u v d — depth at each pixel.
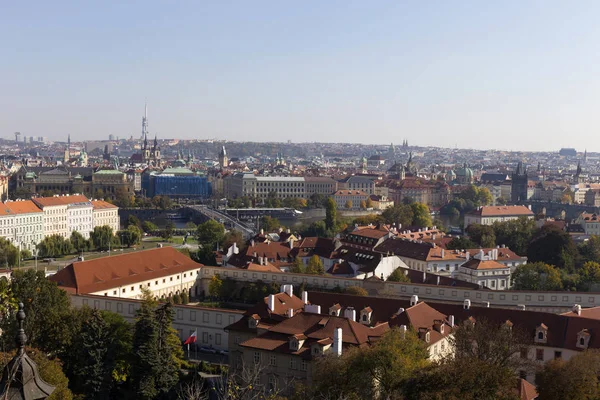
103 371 155.25
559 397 120.44
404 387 111.25
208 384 162.00
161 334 160.25
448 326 173.25
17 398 39.03
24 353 40.34
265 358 153.50
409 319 167.38
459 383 104.25
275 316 172.88
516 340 153.50
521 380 135.12
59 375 133.38
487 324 156.12
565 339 163.88
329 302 189.25
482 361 115.62
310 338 152.00
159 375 156.88
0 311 66.38
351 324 153.50
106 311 185.25
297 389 127.56
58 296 182.88
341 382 121.25
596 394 119.25
